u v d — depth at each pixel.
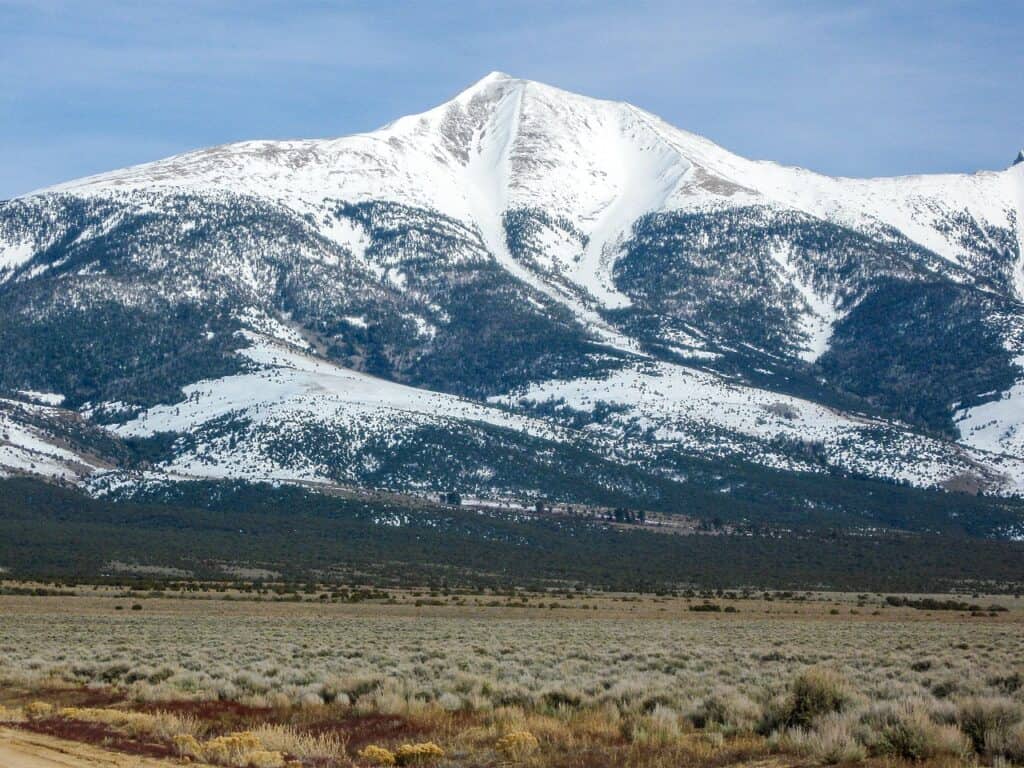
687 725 69.75
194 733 73.38
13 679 99.56
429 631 176.88
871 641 150.38
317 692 87.12
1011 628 198.38
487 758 63.50
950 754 56.66
